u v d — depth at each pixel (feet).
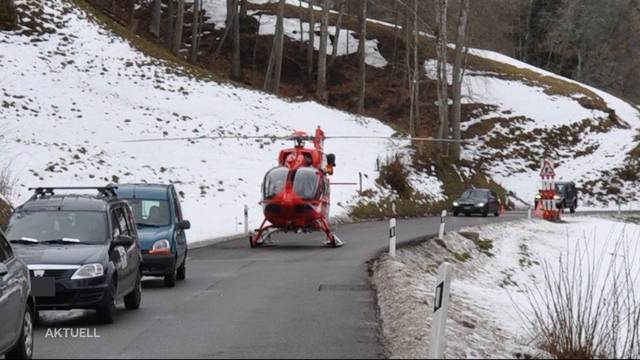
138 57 293.23
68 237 76.38
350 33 443.32
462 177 316.19
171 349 60.64
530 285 158.92
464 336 65.51
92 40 286.87
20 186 180.65
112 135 234.17
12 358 55.93
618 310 71.61
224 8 437.58
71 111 237.86
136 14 404.98
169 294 93.91
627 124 432.66
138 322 73.87
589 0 538.47
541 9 559.79
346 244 159.63
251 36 415.44
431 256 150.00
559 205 299.17
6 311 52.44
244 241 168.66
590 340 65.72
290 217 152.56
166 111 263.70
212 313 78.64
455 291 103.76
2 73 242.37
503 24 424.05
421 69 428.56
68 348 61.52
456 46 315.99
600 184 368.48
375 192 262.88
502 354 62.13
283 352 58.75
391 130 331.36
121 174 213.05
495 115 408.05
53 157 206.69
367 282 101.24
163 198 107.14
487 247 183.21
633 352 69.00
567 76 555.28
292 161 157.58
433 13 359.25
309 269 116.88
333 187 252.62
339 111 331.16
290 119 298.15
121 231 81.35
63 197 81.35
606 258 169.78
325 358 56.39
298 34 428.15
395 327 65.98
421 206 277.85
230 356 57.62
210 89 295.07
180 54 356.18
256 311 79.10
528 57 561.02
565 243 203.51
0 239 56.70
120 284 75.77
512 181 362.74
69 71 260.83
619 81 555.28
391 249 127.65
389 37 444.96
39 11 285.64
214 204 213.66
